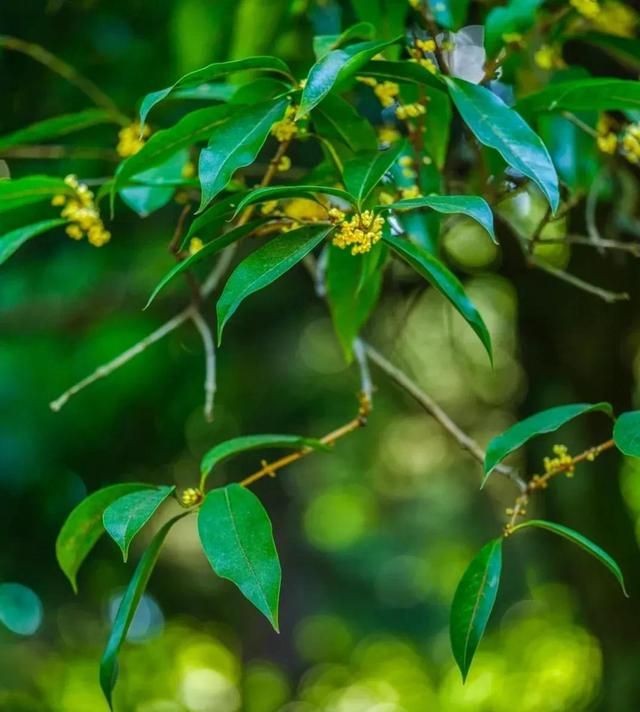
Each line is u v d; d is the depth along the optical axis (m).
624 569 3.57
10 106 2.90
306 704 7.30
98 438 3.75
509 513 1.84
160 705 6.62
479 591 1.79
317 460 6.67
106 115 2.00
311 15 2.26
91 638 5.23
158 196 1.94
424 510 7.35
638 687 3.46
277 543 6.57
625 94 1.83
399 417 5.91
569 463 1.85
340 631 7.80
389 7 1.95
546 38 2.04
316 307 4.16
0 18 2.85
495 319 4.05
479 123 1.76
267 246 1.70
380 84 1.89
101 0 2.81
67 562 1.82
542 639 6.02
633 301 3.22
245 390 4.52
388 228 1.76
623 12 2.10
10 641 5.00
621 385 3.45
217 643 7.16
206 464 1.81
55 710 5.27
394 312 3.62
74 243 3.56
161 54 2.71
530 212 2.53
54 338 3.63
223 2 2.28
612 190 2.24
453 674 6.83
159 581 6.06
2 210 1.87
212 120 1.79
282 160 1.84
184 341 3.88
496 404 4.52
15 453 3.51
